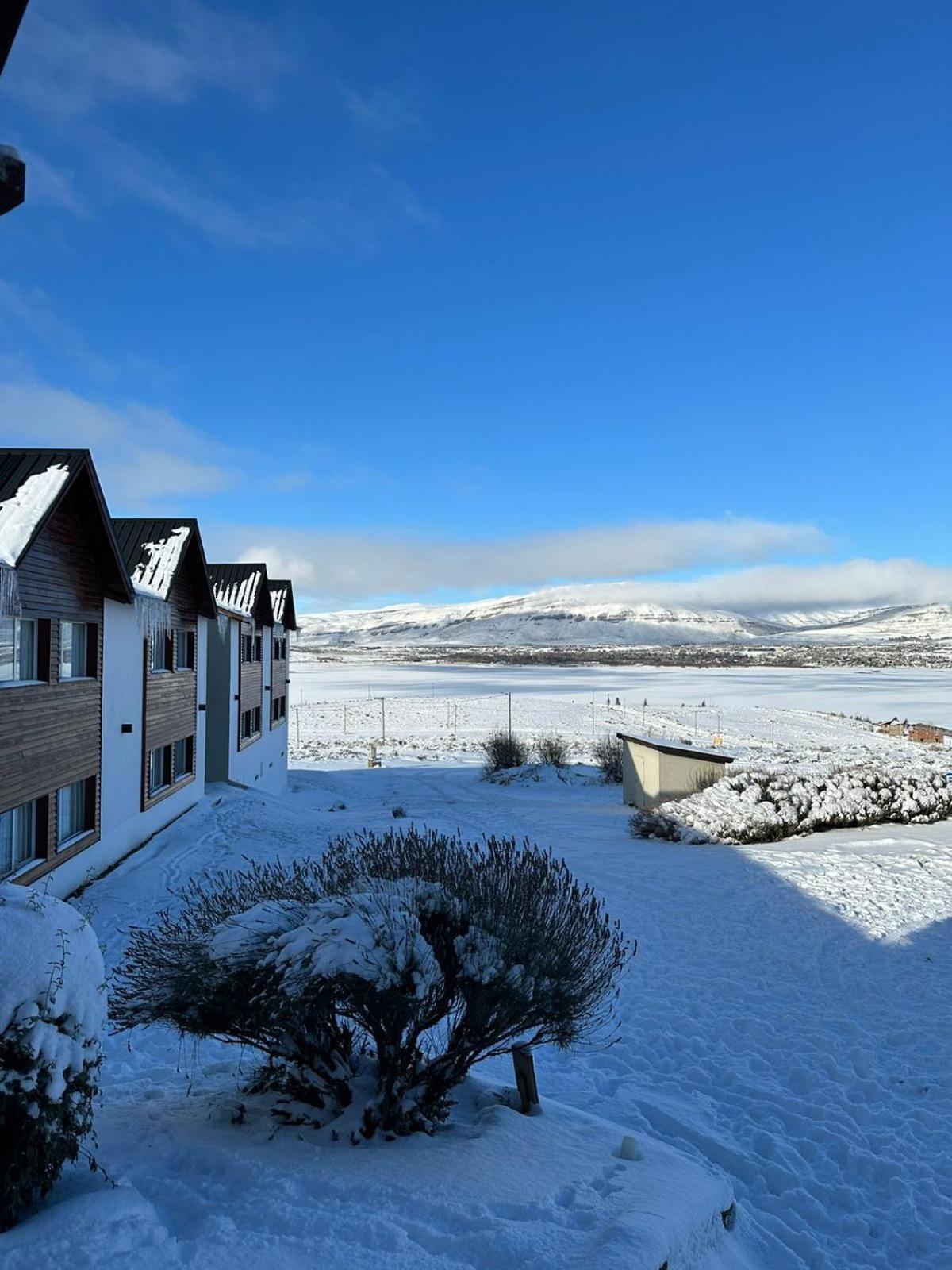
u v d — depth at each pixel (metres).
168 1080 6.41
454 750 49.41
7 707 11.45
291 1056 5.26
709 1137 6.06
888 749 49.53
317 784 36.31
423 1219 3.97
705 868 16.16
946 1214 5.23
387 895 5.22
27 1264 3.28
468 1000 5.02
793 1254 4.86
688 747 27.88
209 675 26.30
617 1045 7.96
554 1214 4.16
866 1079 7.21
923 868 15.88
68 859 13.68
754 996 9.31
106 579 15.18
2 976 3.64
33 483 12.06
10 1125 3.55
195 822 20.36
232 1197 4.08
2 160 2.96
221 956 4.89
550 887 5.73
